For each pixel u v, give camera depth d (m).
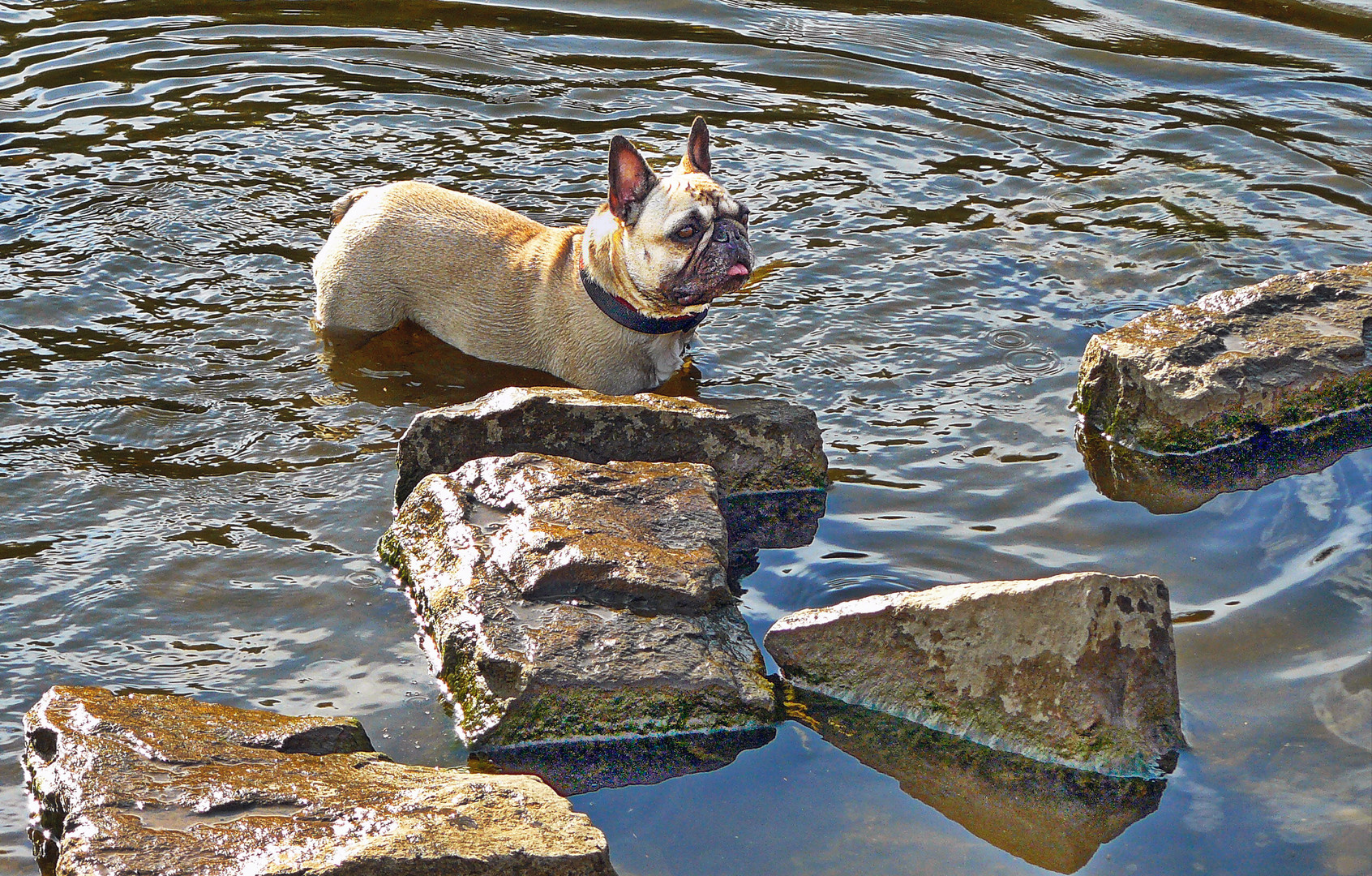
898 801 4.36
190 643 5.03
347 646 5.07
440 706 4.79
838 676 4.91
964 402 6.73
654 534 5.34
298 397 6.71
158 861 3.73
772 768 4.53
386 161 9.08
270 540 5.64
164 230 8.18
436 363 7.09
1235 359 6.54
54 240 8.00
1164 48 11.05
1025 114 9.95
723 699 4.73
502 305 7.03
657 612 4.99
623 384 6.97
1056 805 4.32
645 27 11.46
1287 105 10.01
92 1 11.80
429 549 5.41
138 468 6.09
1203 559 5.50
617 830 4.23
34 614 5.13
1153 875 3.98
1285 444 6.42
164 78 10.28
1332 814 4.12
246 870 3.70
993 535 5.71
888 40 11.23
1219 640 4.95
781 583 5.47
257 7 11.71
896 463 6.23
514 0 12.05
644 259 6.47
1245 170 9.05
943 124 9.79
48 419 6.41
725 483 6.07
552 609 4.95
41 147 9.12
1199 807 4.22
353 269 7.13
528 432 5.98
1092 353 6.69
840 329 7.34
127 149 9.16
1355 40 11.16
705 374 6.93
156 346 7.06
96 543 5.57
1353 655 4.82
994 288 7.74
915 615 4.77
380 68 10.55
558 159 9.13
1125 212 8.55
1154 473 6.21
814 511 5.93
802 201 8.67
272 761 4.25
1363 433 6.45
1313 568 5.36
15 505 5.77
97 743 4.20
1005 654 4.64
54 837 4.06
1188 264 7.90
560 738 4.66
